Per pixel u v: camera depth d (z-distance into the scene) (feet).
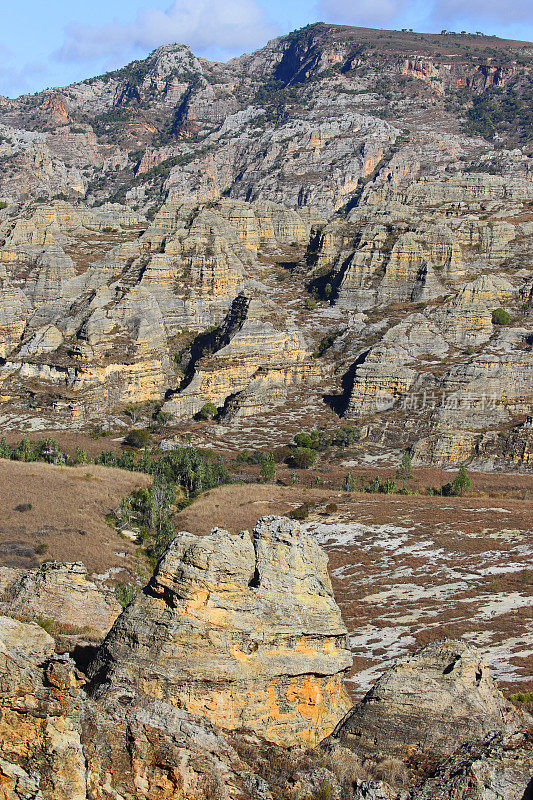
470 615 281.13
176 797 127.13
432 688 137.28
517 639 256.93
